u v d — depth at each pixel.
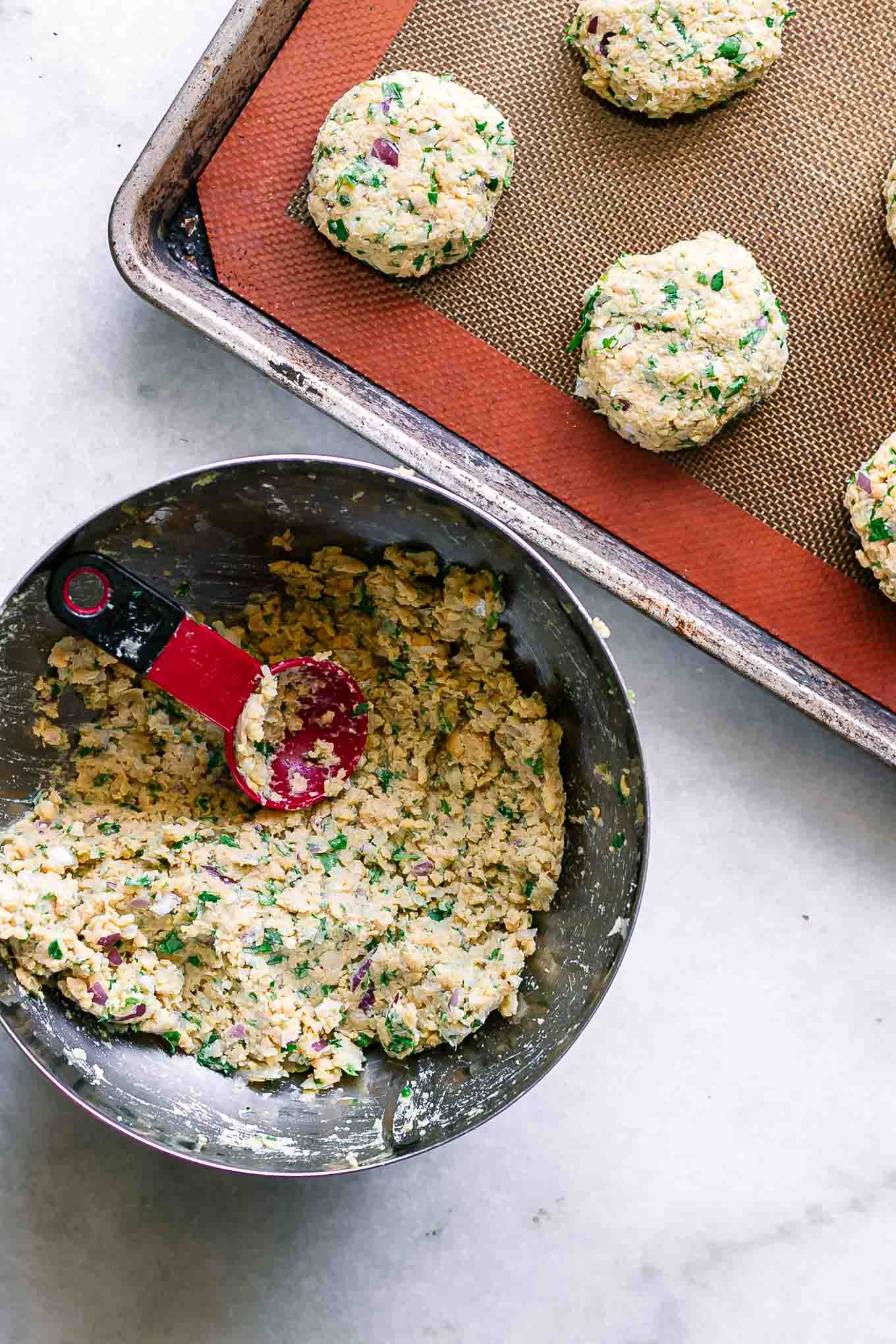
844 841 0.64
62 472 0.63
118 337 0.63
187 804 0.61
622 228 0.62
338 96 0.61
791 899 0.64
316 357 0.62
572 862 0.59
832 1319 0.64
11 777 0.58
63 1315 0.63
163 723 0.60
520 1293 0.64
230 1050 0.58
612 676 0.56
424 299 0.62
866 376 0.62
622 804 0.57
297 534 0.59
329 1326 0.63
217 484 0.56
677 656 0.64
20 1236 0.63
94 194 0.63
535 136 0.62
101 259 0.63
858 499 0.61
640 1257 0.64
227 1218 0.64
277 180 0.61
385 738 0.61
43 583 0.55
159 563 0.59
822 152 0.62
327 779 0.61
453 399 0.62
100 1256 0.63
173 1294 0.63
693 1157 0.64
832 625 0.62
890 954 0.64
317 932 0.58
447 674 0.60
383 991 0.59
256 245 0.61
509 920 0.60
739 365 0.60
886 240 0.62
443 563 0.59
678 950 0.64
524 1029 0.59
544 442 0.62
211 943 0.58
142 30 0.63
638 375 0.60
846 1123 0.64
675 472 0.62
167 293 0.60
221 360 0.64
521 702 0.59
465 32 0.61
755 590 0.62
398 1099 0.59
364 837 0.60
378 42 0.61
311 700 0.61
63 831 0.59
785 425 0.62
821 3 0.61
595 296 0.61
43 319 0.63
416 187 0.60
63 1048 0.56
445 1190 0.64
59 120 0.63
